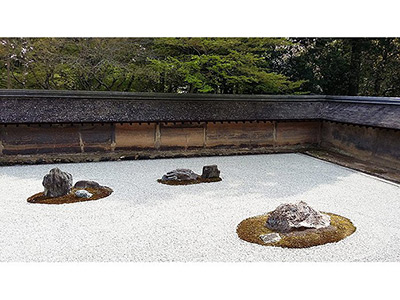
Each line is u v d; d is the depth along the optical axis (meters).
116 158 11.62
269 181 9.10
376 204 7.39
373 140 11.38
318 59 17.52
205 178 9.27
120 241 5.62
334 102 13.77
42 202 7.34
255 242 5.56
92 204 7.26
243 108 13.20
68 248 5.38
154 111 12.11
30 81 15.55
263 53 15.62
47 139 11.29
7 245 5.45
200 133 12.79
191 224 6.28
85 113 11.40
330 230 5.92
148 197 7.74
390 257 5.14
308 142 14.05
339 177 9.61
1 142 10.88
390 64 18.59
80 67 14.30
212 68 13.16
